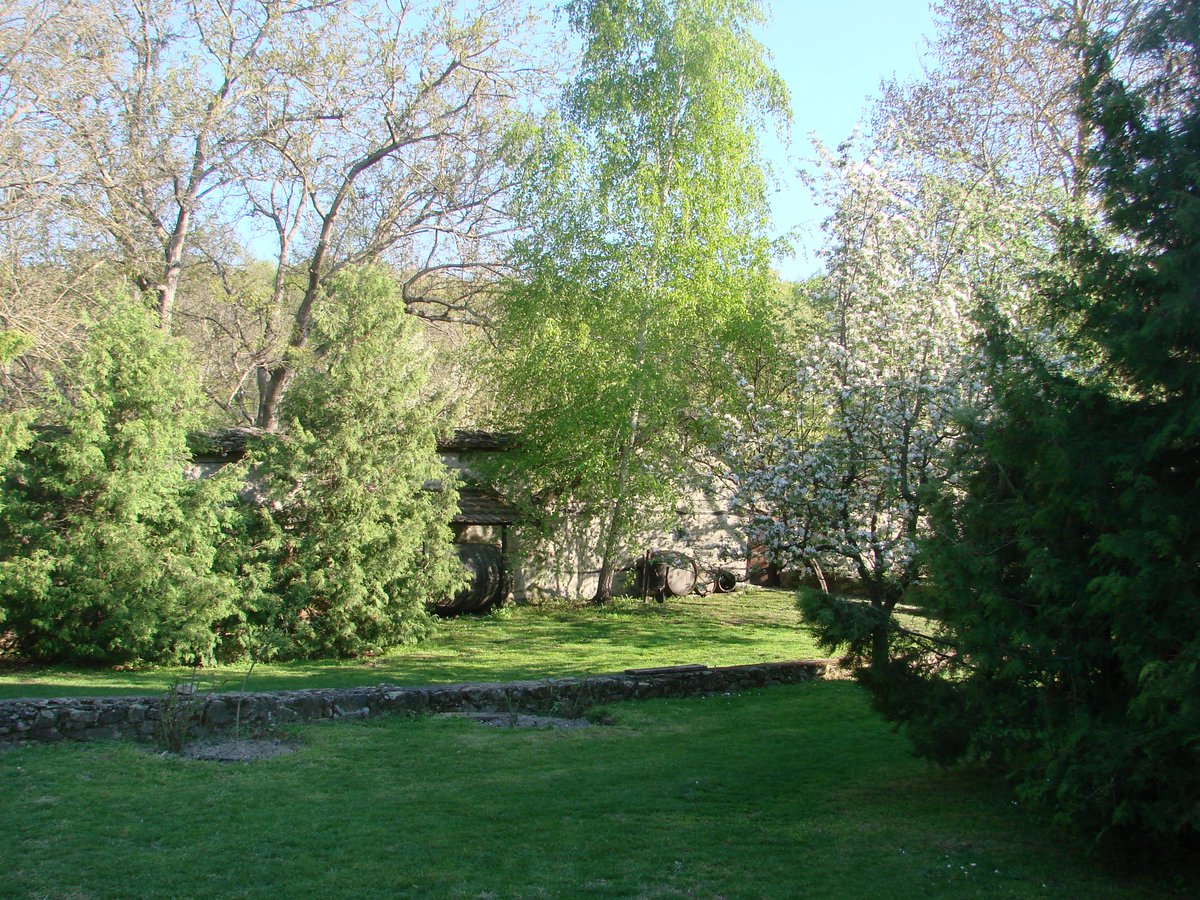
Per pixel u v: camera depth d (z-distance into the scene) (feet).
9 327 53.93
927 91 71.87
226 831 20.53
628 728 31.86
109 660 42.29
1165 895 18.01
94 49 61.21
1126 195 20.25
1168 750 17.16
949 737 22.98
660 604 72.69
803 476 52.47
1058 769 18.44
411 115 81.00
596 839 20.62
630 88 67.46
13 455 41.14
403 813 22.12
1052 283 21.45
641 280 65.82
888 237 51.16
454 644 52.70
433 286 91.91
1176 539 17.74
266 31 75.72
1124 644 18.20
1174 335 18.65
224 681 39.14
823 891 17.98
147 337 44.21
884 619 24.30
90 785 23.50
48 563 40.29
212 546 45.29
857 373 50.34
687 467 64.75
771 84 69.77
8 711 27.27
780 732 31.48
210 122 73.00
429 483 65.21
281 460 48.14
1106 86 20.54
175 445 45.14
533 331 67.46
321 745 28.25
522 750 28.48
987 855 20.03
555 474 68.03
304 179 80.94
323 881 17.94
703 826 21.67
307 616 48.08
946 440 46.65
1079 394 19.63
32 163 56.85
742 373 64.18
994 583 20.94
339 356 49.88
